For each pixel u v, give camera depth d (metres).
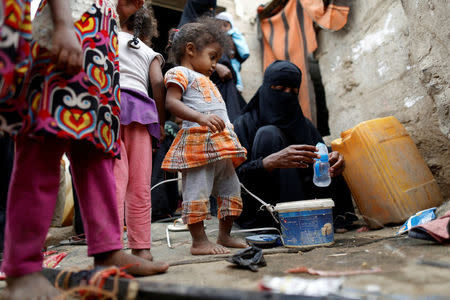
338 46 3.80
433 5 2.20
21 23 0.99
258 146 2.43
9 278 1.05
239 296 0.71
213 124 1.79
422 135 2.75
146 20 2.33
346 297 0.72
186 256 1.85
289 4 4.27
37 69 1.08
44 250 2.44
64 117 1.08
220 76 3.72
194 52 2.15
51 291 1.05
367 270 1.13
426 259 1.22
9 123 1.04
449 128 2.29
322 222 1.82
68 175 3.99
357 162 2.40
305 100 4.07
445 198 2.60
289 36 4.28
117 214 1.32
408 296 0.73
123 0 1.74
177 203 3.94
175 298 0.80
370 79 3.32
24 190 1.07
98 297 0.99
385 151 2.31
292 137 2.66
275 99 2.60
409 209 2.22
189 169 1.93
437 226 1.47
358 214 3.28
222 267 1.44
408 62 2.82
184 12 4.13
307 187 2.54
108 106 1.27
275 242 1.97
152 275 1.36
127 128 1.88
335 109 3.89
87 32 1.23
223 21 4.22
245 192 2.43
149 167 1.90
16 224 1.05
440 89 2.29
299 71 2.67
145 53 2.11
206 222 3.24
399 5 2.87
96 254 1.29
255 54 4.94
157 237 2.73
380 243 1.68
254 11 5.04
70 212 3.94
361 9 3.40
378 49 3.17
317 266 1.31
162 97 2.13
